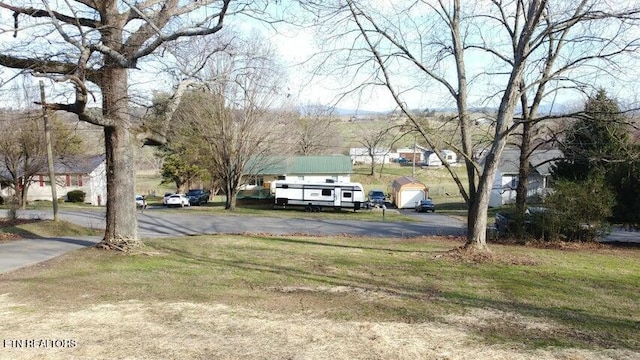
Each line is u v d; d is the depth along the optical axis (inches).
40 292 319.6
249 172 1528.1
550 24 491.5
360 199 1585.9
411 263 488.1
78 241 610.5
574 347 230.1
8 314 265.6
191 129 1406.3
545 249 677.3
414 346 224.1
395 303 311.4
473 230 540.7
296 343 225.0
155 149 1963.6
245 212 1430.9
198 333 237.3
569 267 504.4
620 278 450.3
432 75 522.6
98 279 364.8
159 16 467.8
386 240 748.6
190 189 2277.3
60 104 418.0
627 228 962.1
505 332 253.6
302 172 1868.8
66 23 453.4
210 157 1528.1
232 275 396.8
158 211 1437.0
